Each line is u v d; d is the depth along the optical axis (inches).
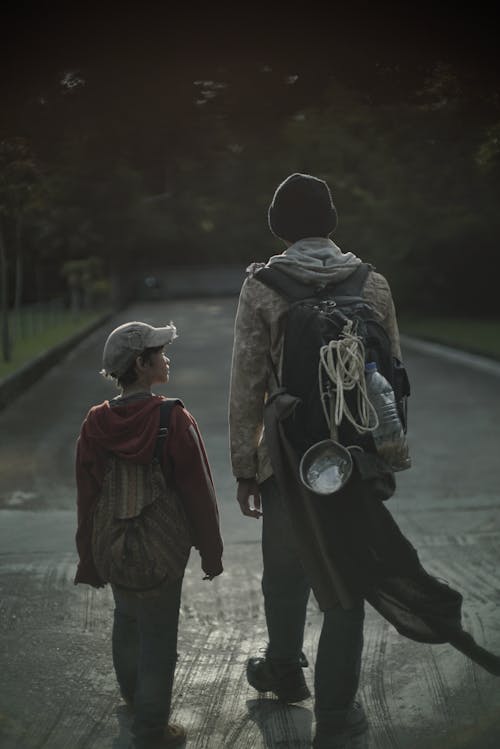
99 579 140.7
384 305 137.3
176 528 133.3
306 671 171.5
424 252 1398.9
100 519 133.1
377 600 129.5
